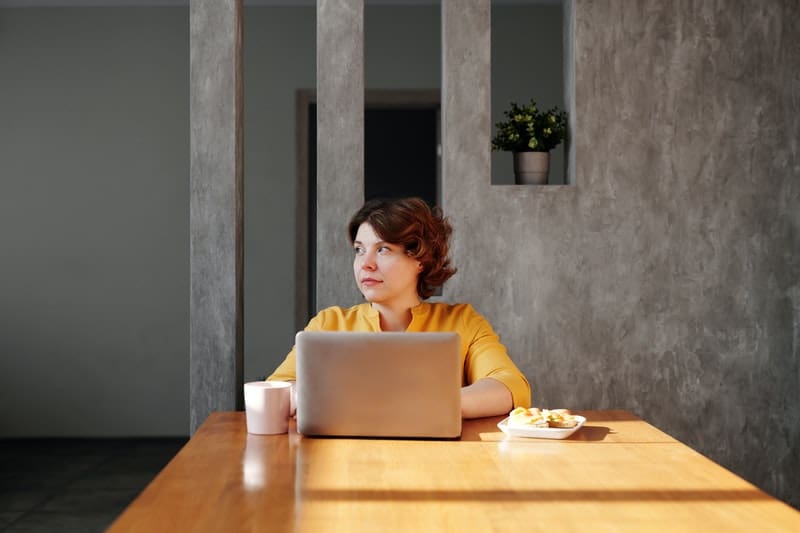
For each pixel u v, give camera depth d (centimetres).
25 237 621
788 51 364
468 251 362
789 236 365
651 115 363
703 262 363
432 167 705
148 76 622
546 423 197
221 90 357
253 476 159
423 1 617
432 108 645
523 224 362
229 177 357
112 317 623
